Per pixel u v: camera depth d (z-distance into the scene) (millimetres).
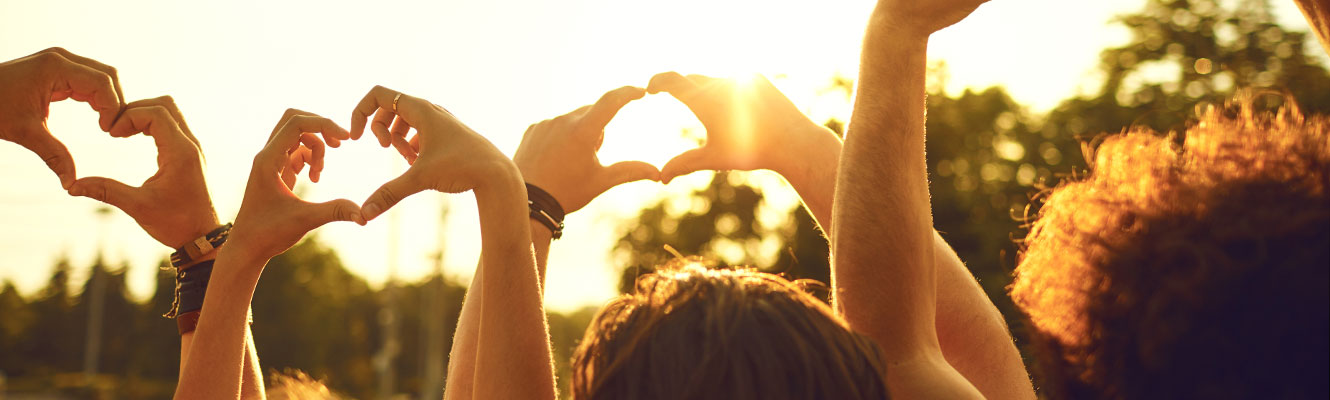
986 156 27562
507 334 1555
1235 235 1275
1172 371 1290
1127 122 25125
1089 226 1377
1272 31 23547
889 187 1489
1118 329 1326
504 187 1570
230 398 1721
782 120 1889
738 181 27266
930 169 27391
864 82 1506
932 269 1532
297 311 72500
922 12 1466
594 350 1356
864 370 1314
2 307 75000
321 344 73000
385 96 1654
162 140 1906
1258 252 1267
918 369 1501
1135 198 1359
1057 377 1395
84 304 74875
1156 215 1324
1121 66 26062
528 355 1555
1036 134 27500
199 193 1916
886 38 1491
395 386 74938
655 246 27891
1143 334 1299
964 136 27594
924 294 1517
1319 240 1262
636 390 1300
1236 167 1327
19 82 1820
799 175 1867
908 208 1493
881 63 1495
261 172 1707
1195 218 1305
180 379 1715
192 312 1908
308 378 2324
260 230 1700
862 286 1501
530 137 1940
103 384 66938
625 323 1347
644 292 1377
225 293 1716
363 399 74125
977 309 1765
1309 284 1252
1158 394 1303
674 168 1909
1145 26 25609
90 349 68750
